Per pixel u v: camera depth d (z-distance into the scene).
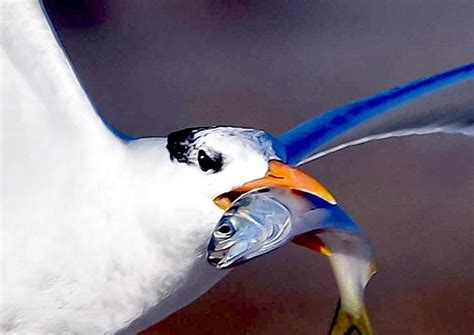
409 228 4.34
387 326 4.23
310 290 4.27
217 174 3.84
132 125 5.07
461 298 4.27
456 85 3.97
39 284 3.88
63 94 3.86
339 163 4.60
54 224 3.87
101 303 3.89
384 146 4.68
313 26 5.86
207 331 4.23
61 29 5.78
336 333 3.87
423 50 5.58
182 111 5.15
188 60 5.57
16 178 3.88
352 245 3.87
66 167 3.87
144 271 3.87
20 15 3.85
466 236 4.33
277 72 5.47
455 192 4.46
